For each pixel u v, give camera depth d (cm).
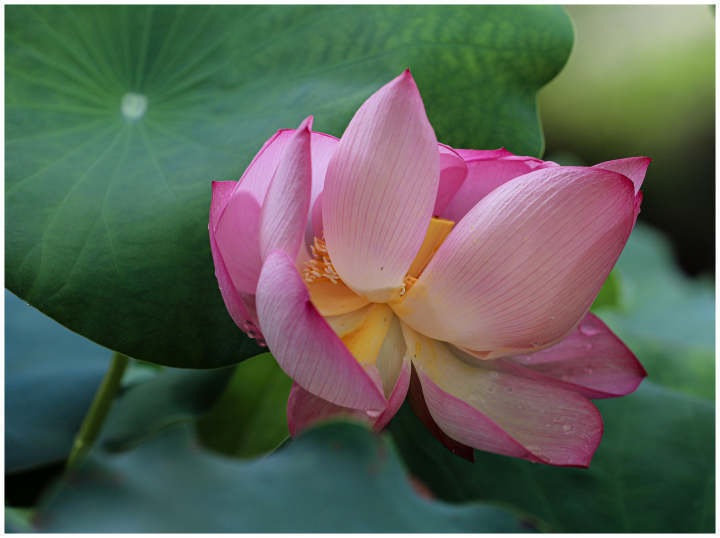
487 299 108
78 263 114
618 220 107
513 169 112
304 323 105
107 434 120
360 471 104
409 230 108
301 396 109
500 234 107
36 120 119
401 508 103
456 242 108
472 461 112
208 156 118
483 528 103
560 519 115
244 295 110
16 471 119
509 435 108
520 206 107
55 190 116
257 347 114
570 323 109
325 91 120
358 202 107
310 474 104
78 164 118
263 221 108
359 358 110
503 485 116
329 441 105
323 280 111
